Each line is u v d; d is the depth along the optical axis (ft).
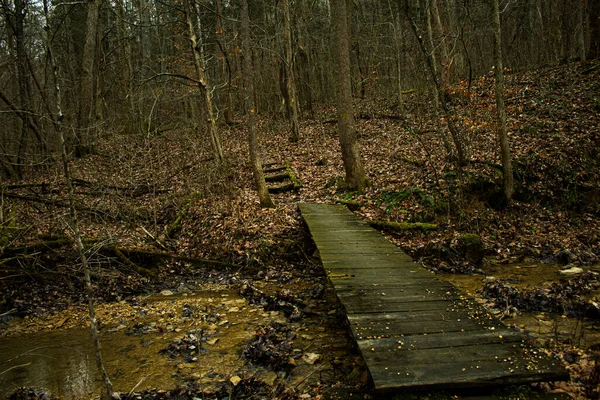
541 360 12.48
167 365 16.60
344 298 17.79
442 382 11.50
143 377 15.66
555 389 11.98
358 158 41.09
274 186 46.01
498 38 32.89
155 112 68.13
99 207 38.70
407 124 59.82
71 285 26.73
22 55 43.06
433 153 44.73
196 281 28.37
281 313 21.97
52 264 28.17
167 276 29.35
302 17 80.84
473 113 48.91
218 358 16.98
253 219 35.14
